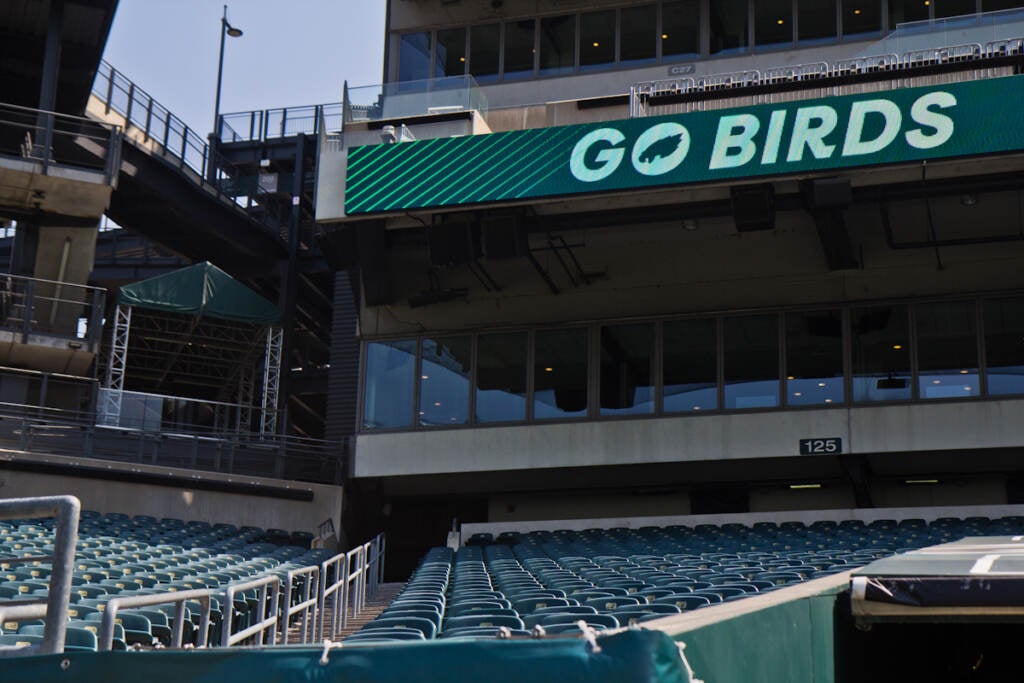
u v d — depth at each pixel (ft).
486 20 73.77
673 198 59.21
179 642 17.30
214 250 94.38
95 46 80.69
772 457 64.85
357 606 44.29
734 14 69.87
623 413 67.36
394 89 62.18
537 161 58.54
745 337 66.49
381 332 71.92
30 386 68.03
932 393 62.90
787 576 33.17
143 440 64.75
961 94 53.98
